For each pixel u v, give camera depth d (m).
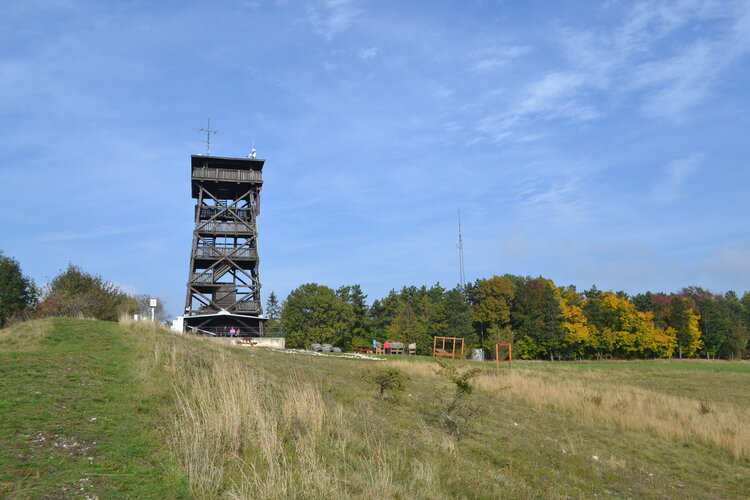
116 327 26.50
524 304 89.12
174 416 11.30
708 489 16.36
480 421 20.19
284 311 85.69
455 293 86.00
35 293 53.78
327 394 18.33
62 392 11.99
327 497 8.53
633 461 18.39
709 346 103.88
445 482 11.26
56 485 7.41
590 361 88.62
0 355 15.55
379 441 12.82
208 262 51.53
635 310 96.00
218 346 29.61
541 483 13.89
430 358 50.50
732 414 26.94
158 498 7.61
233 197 55.53
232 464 9.45
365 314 97.31
